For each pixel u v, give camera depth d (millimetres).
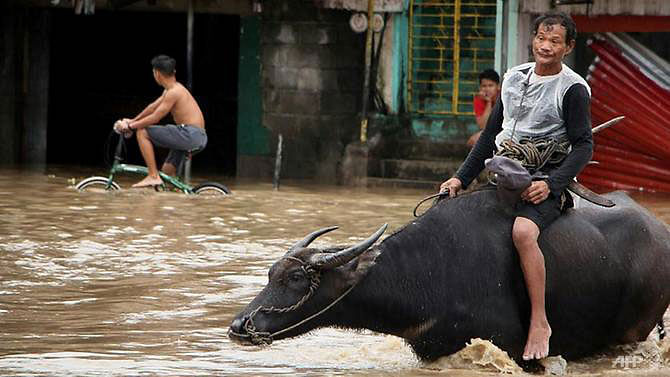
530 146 8977
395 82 22203
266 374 8641
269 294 8648
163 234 14859
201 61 28219
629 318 9328
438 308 8773
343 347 9555
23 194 18438
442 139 22062
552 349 9148
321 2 22125
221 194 19219
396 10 21906
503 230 8938
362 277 8641
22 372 8555
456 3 22047
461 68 22266
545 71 8961
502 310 8820
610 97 20625
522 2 20500
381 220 16516
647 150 20406
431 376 8602
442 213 9008
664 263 9336
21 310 10664
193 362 8961
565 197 9070
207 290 11625
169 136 18875
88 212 16578
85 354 9133
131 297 11266
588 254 9055
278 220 16359
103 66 28312
